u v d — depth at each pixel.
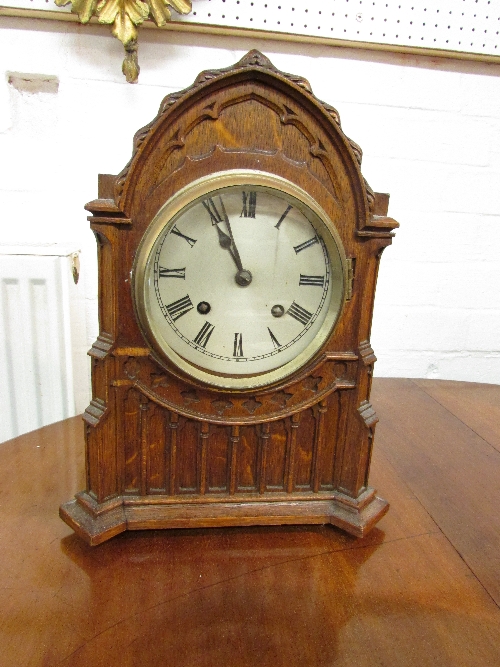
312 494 0.85
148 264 0.71
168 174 0.71
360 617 0.66
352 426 0.83
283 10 1.23
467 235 1.50
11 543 0.78
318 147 0.73
